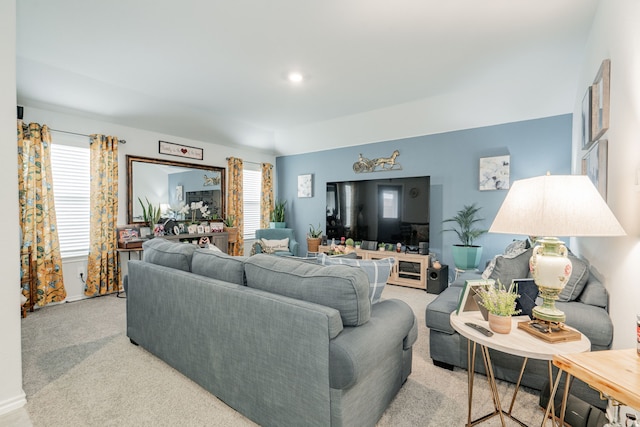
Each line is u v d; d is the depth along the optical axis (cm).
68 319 312
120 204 416
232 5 214
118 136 411
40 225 339
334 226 545
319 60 293
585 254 249
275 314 147
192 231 484
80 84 338
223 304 171
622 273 160
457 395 186
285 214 631
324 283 145
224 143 538
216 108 435
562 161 365
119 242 405
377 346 140
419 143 466
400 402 179
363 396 144
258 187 611
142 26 240
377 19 229
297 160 609
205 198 514
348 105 423
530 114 376
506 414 167
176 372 211
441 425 160
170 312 210
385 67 307
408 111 429
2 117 168
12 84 172
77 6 215
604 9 195
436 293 412
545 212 130
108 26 240
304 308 138
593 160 215
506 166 396
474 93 370
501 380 201
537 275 148
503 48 270
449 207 443
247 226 592
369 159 514
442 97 388
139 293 241
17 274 176
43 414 169
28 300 330
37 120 343
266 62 298
